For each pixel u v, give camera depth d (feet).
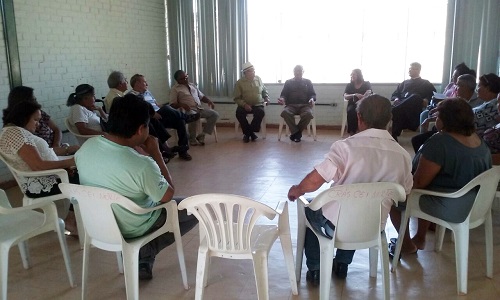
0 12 13.10
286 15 22.68
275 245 9.44
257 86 20.63
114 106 6.48
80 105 13.52
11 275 8.31
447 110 7.59
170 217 7.28
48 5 14.99
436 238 9.00
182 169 15.76
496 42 20.06
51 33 15.21
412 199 7.97
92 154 6.52
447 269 8.31
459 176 7.62
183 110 19.07
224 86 23.89
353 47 22.30
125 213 6.59
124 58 19.90
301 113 20.11
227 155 17.85
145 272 7.97
